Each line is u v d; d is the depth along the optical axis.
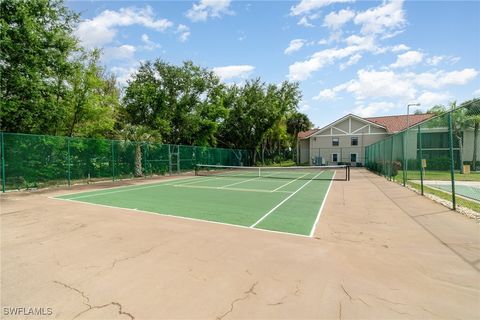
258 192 13.29
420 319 3.05
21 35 14.70
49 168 15.04
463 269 4.30
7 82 14.55
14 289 3.74
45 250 5.19
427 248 5.22
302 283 3.88
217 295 3.58
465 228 6.52
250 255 4.94
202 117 33.50
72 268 4.40
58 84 17.23
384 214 8.16
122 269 4.36
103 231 6.43
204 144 34.19
